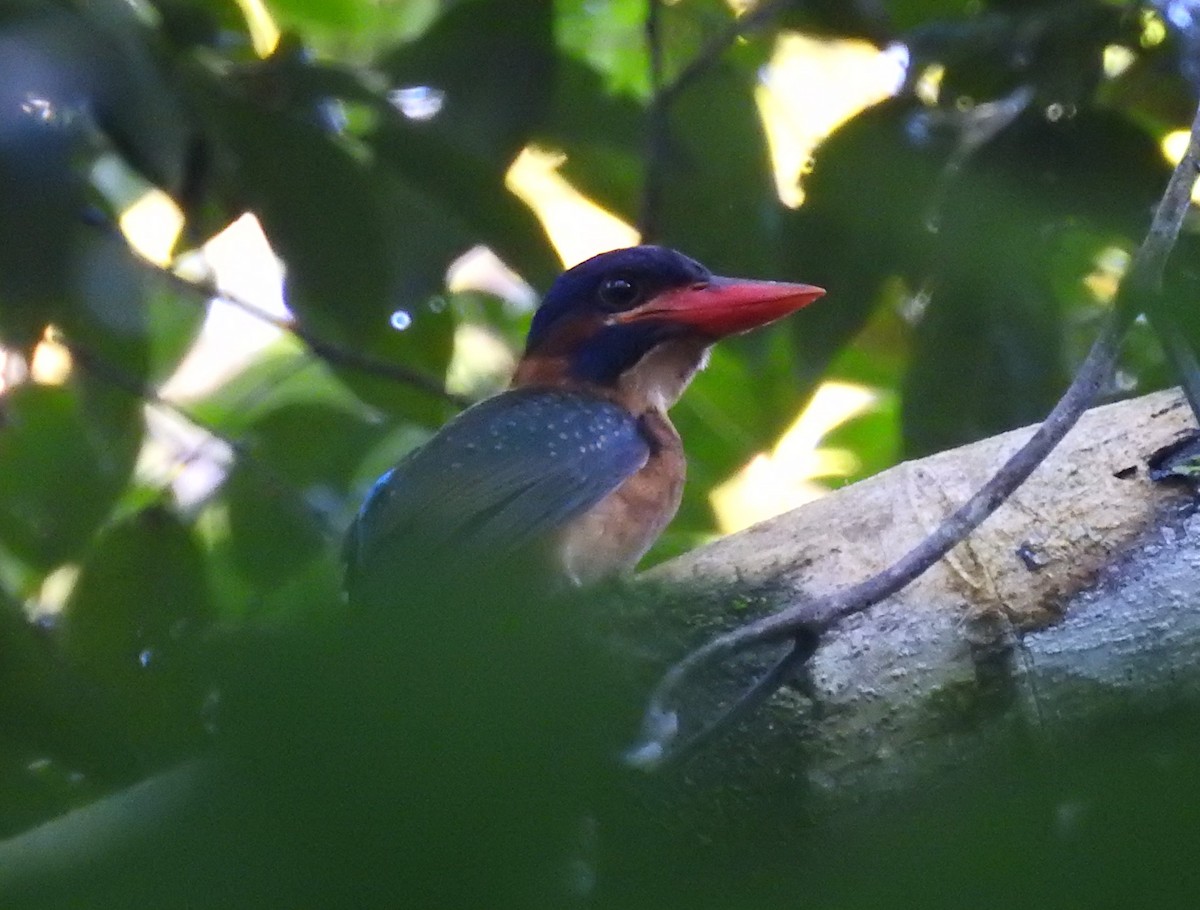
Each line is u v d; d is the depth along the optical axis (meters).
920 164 8.31
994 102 8.88
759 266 9.34
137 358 9.10
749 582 5.72
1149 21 9.15
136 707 6.43
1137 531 5.84
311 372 11.05
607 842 2.49
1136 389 8.93
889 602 5.83
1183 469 5.90
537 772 1.84
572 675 1.92
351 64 10.14
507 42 8.55
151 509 9.25
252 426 9.96
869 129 8.42
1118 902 1.71
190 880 1.76
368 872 1.75
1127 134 8.15
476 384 11.70
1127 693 5.73
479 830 1.79
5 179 6.73
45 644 7.70
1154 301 4.53
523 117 8.59
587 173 10.25
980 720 5.75
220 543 9.83
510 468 7.75
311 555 9.43
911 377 8.50
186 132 7.66
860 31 9.46
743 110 9.41
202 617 9.09
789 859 2.29
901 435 8.58
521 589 2.55
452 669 1.86
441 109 8.62
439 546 7.49
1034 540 5.89
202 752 2.22
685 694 5.54
